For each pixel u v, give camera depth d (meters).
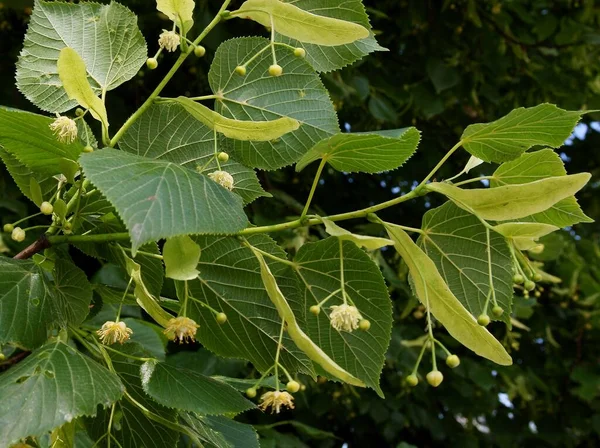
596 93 2.54
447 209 0.82
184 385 0.77
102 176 0.70
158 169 0.72
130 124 0.83
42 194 0.86
